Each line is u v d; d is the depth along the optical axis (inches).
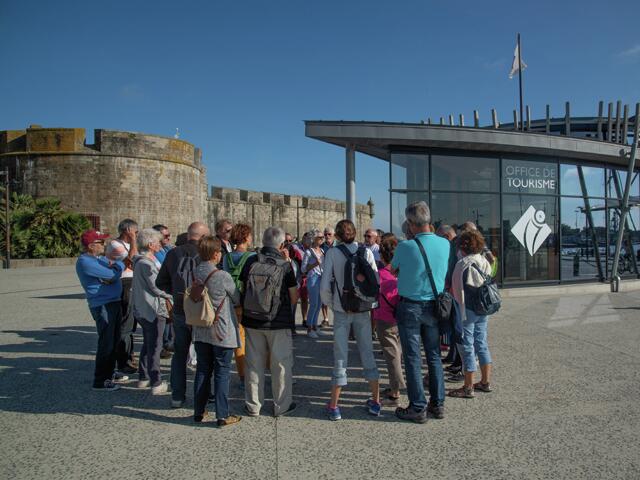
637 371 224.8
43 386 208.1
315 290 309.3
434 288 166.6
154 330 196.1
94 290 197.8
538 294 494.6
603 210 570.3
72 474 129.8
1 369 233.6
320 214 2228.1
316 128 426.0
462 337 192.7
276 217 1989.4
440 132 434.9
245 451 144.1
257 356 174.6
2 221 1181.1
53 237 1202.0
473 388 201.0
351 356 268.5
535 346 275.1
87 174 1380.4
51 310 425.4
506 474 128.6
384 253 204.2
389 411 179.9
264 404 189.0
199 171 1644.9
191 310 159.2
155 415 175.0
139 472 131.0
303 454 141.9
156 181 1460.4
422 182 468.4
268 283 168.7
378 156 529.0
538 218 517.7
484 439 151.7
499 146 462.6
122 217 1405.0
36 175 1379.2
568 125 547.2
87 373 228.5
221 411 163.5
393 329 188.2
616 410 175.3
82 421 168.9
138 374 223.1
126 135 1419.8
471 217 483.5
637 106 507.5
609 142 513.0
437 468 132.3
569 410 176.1
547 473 129.0
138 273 194.5
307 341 301.7
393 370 187.2
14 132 1434.5
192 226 197.0
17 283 686.5
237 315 205.8
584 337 298.0
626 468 131.4
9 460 138.4
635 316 371.6
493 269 219.9
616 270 539.5
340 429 161.6
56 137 1381.6
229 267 181.0
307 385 212.1
